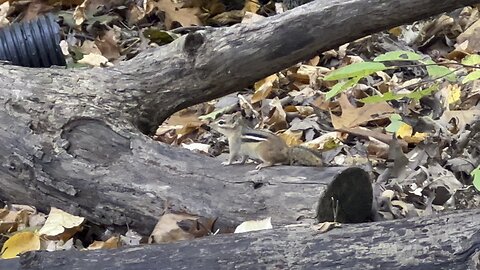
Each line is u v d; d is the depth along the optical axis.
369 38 7.04
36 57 6.10
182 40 4.72
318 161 3.99
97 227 4.43
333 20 4.40
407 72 6.57
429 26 7.23
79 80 4.67
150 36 7.16
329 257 3.06
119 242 4.17
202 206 3.99
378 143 5.26
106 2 7.73
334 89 3.12
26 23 6.33
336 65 6.85
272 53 4.56
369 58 6.92
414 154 5.14
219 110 5.91
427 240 3.01
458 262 2.92
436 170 4.88
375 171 4.91
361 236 3.10
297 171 3.89
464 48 6.89
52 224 4.29
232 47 4.60
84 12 7.50
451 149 5.23
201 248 3.17
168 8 7.49
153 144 4.36
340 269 3.02
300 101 6.18
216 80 4.71
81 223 4.32
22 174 4.45
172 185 4.13
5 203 4.67
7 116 4.49
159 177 4.20
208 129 5.80
